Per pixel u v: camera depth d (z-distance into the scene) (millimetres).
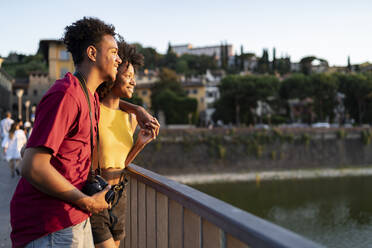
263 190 36750
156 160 41094
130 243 2850
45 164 1293
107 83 2213
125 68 2252
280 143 44875
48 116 1316
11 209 1442
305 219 26922
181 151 42125
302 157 45656
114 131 2238
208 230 1447
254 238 964
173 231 1937
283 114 72750
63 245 1396
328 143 47031
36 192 1383
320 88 63719
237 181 41375
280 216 27703
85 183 1544
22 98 68812
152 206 2305
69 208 1399
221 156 42531
